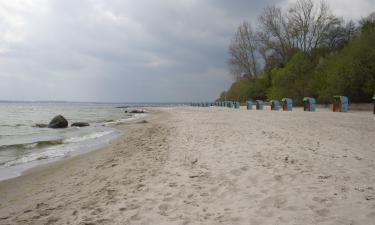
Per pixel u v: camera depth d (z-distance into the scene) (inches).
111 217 193.3
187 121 880.3
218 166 293.4
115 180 285.3
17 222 200.7
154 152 406.6
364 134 434.6
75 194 256.1
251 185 230.8
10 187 297.9
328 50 1856.5
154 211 197.9
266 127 571.5
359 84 1047.6
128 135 688.4
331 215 168.6
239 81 2691.9
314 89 1380.4
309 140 397.7
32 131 892.0
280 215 174.7
